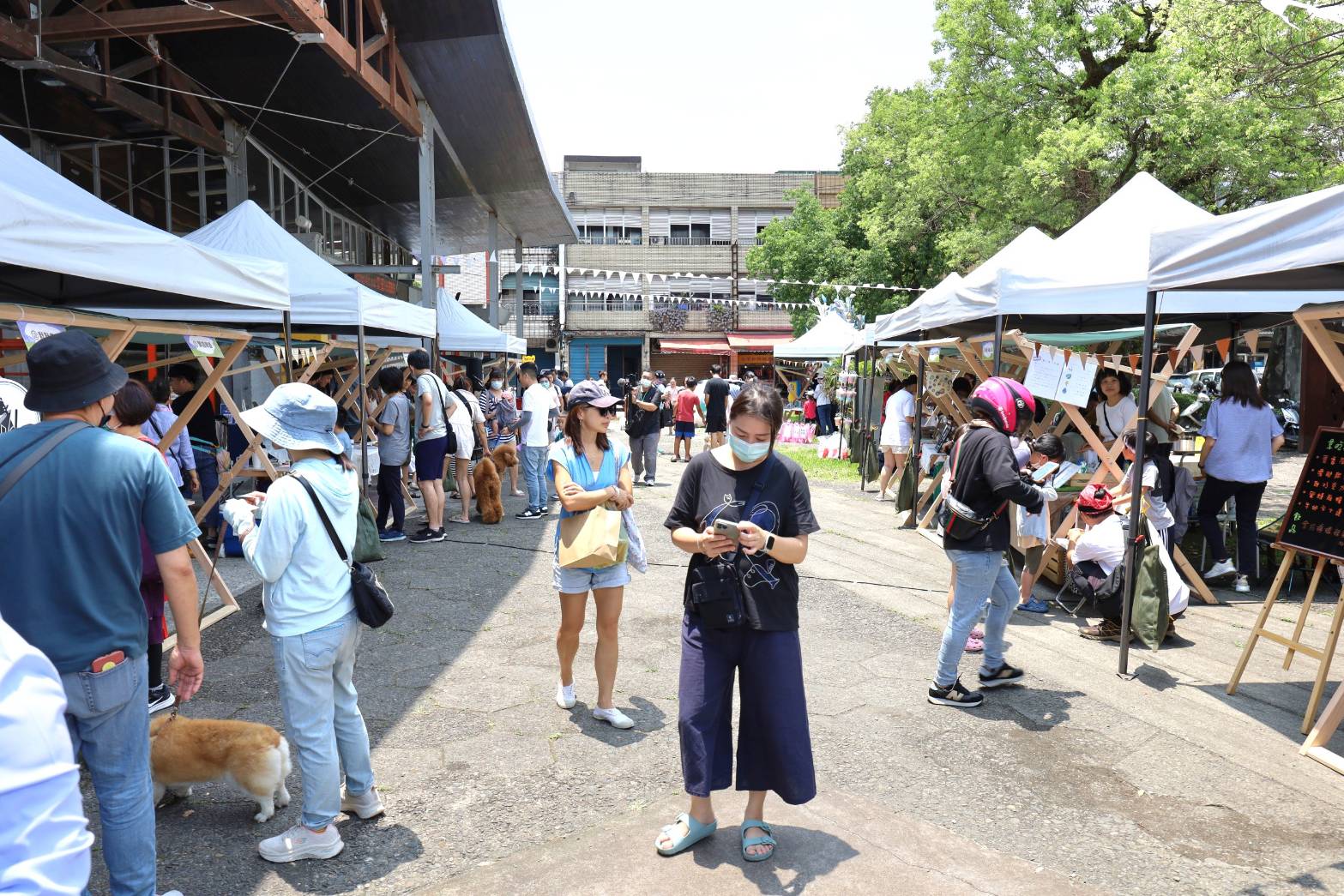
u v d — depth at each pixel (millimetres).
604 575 4020
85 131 11039
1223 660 5109
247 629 5410
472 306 36406
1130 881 2857
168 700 4195
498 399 13281
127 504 2262
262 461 6852
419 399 8391
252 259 5809
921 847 3043
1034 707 4379
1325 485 4371
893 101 19500
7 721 965
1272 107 10414
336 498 2961
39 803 968
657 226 39062
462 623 5746
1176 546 6512
